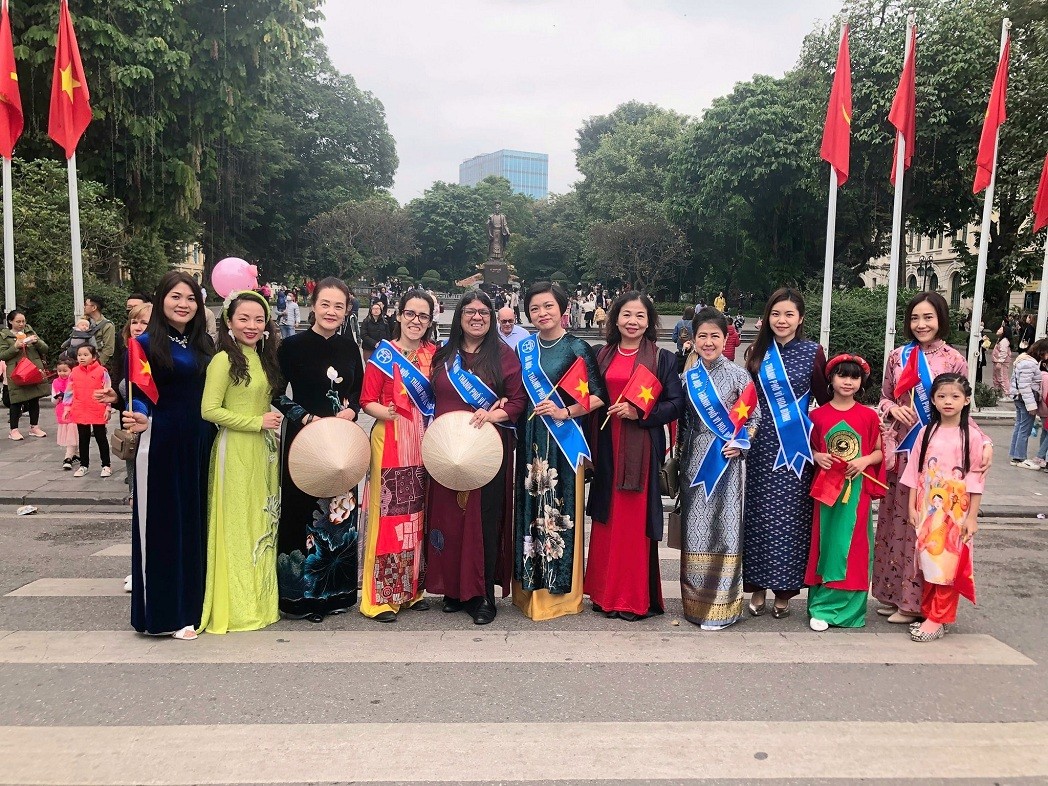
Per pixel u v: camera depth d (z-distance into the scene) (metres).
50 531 6.40
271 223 39.12
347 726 3.28
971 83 18.80
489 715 3.39
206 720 3.32
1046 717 3.45
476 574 4.38
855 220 26.23
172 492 4.05
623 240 41.28
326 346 4.41
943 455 4.25
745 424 4.29
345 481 4.16
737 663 3.95
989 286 21.94
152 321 4.03
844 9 20.42
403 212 53.53
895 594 4.58
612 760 3.05
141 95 17.59
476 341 4.44
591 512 4.55
